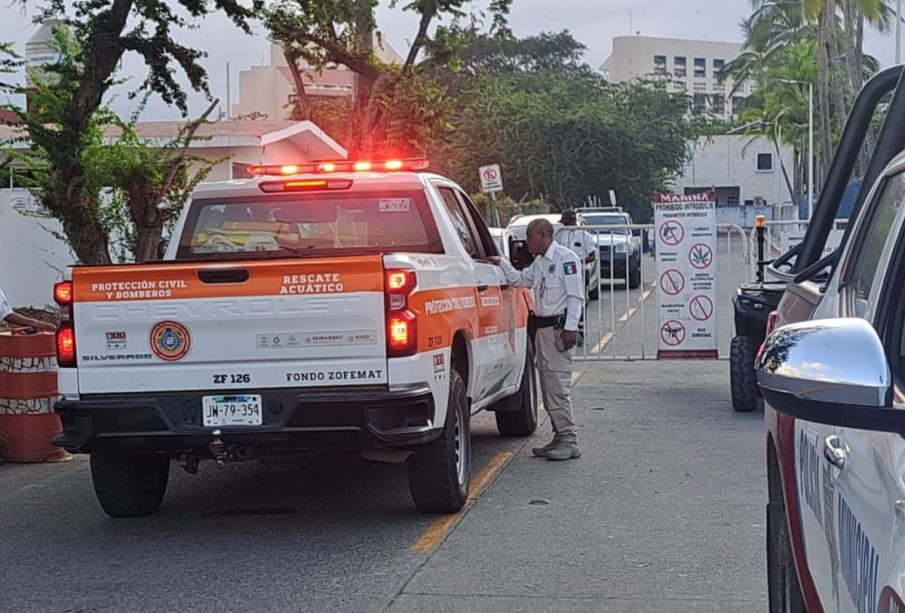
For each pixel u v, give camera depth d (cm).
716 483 866
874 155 491
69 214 1402
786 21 6738
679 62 15000
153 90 1391
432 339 719
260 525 777
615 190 5384
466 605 601
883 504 254
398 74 2502
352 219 859
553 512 788
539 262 957
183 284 701
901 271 314
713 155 8744
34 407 1005
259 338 697
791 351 254
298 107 4059
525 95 5419
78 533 770
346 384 695
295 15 2112
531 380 1081
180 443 708
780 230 1941
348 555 696
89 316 713
